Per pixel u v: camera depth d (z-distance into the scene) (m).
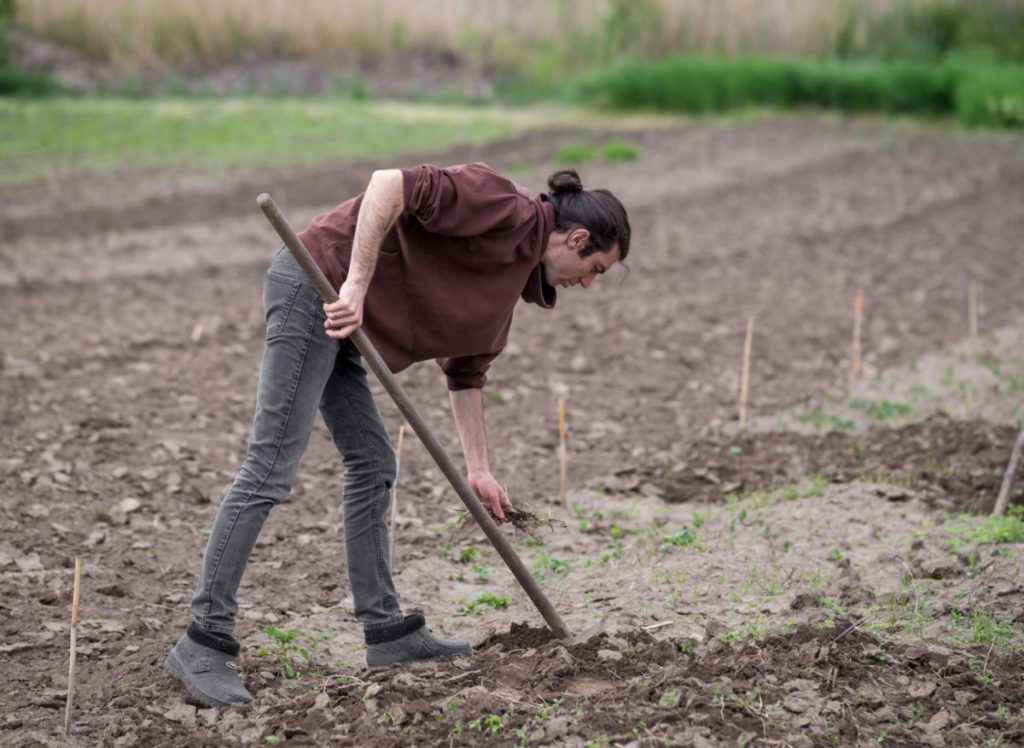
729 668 5.61
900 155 27.12
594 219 5.46
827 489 8.77
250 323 13.09
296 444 5.50
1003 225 19.83
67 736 5.38
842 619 6.28
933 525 7.94
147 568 7.34
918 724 5.27
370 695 5.39
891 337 13.34
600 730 5.05
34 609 6.61
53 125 27.34
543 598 5.97
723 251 17.75
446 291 5.46
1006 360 12.30
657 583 7.04
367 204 5.13
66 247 16.70
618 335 13.25
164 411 10.17
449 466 5.55
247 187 21.52
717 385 11.68
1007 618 6.34
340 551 7.83
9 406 9.95
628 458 9.79
